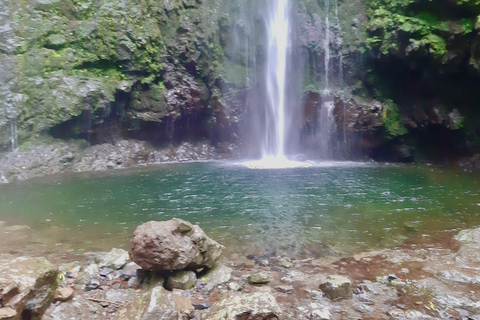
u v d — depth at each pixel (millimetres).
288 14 22625
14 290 3020
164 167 18047
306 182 13617
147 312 3562
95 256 5641
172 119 20766
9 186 12625
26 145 15547
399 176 15250
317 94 21859
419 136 21688
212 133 22578
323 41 22016
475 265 5535
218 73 21609
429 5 18344
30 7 16016
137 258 4562
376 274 5273
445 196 11047
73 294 4176
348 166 19016
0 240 6844
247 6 22281
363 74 21844
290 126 22828
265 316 3539
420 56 18953
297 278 5090
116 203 10078
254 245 6680
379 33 20719
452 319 3965
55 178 14406
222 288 4672
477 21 16734
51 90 16297
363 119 21516
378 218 8570
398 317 3984
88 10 17562
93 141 18219
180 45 20500
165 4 20078
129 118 19422
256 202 10250
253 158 22484
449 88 20109
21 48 15539
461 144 20172
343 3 22141
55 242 6797
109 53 17844
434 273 5281
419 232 7484
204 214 8953
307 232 7500
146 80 19375
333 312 4105
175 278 4605
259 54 22625
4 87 14961
